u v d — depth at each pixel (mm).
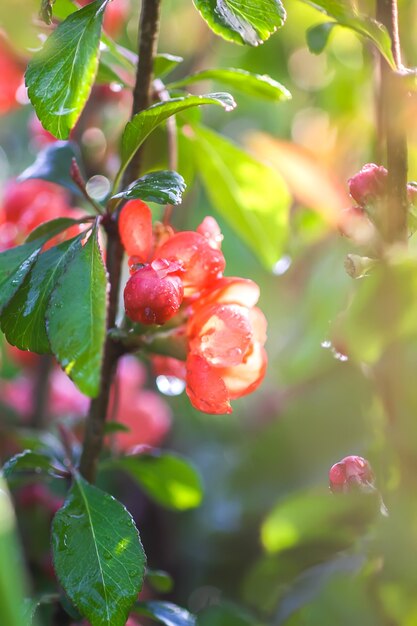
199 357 583
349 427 868
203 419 1132
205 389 579
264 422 1056
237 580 978
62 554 576
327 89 986
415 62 821
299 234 852
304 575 731
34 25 655
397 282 580
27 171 667
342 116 935
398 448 610
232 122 1216
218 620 746
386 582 621
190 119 670
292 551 790
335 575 690
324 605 660
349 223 601
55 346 549
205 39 1000
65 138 565
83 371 545
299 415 896
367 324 586
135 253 587
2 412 860
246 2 564
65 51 566
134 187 576
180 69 1003
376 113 682
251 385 595
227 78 642
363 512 645
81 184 606
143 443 867
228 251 1138
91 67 562
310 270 995
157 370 683
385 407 613
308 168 672
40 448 708
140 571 573
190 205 940
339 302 754
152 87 628
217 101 567
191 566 1000
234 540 983
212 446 1116
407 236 594
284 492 926
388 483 622
